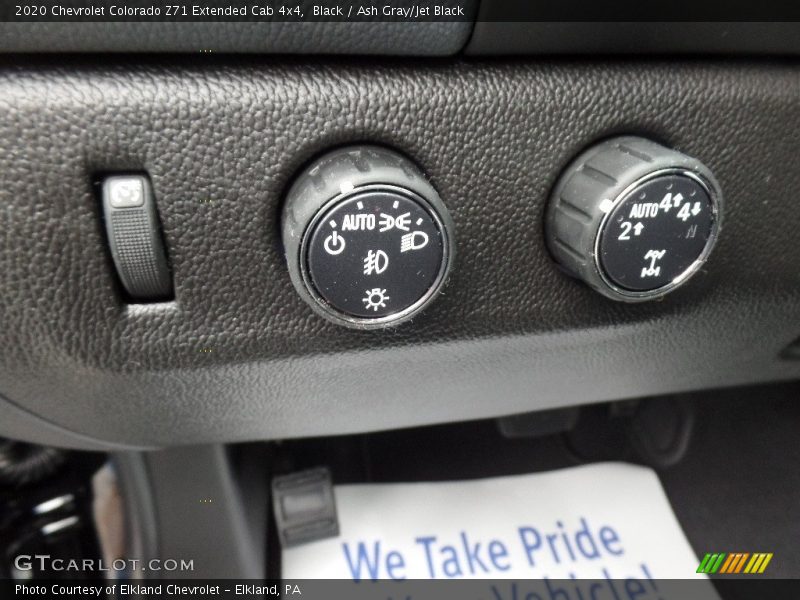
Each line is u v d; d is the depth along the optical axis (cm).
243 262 19
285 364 21
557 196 20
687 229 19
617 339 24
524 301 21
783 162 22
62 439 25
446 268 18
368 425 27
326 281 18
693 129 21
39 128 18
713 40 19
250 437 27
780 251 23
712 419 39
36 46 17
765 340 27
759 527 36
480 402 27
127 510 33
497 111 19
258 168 19
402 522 38
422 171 20
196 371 21
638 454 42
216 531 33
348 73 18
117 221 18
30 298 19
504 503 39
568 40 19
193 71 18
